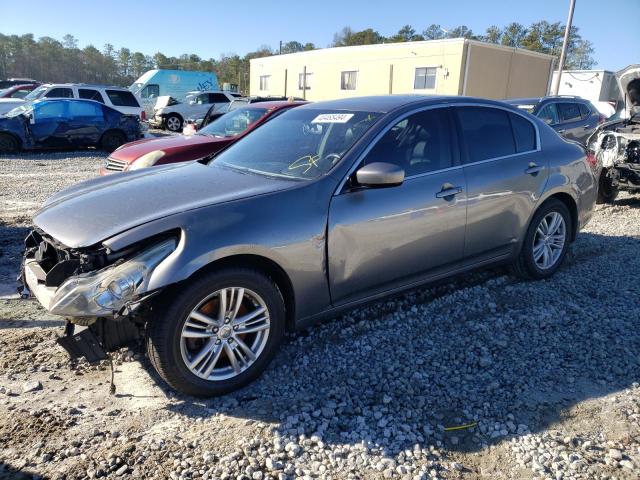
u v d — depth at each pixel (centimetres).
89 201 334
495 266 452
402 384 320
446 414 292
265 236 303
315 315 342
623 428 282
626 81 859
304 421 284
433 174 385
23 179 1054
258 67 3722
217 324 297
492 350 362
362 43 8350
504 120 450
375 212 348
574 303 438
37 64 9231
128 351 352
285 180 349
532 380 326
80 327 286
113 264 279
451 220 392
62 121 1481
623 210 826
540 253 479
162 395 307
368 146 358
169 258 276
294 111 449
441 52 2481
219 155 432
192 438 270
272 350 321
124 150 736
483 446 268
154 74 2859
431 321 403
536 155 461
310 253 322
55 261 331
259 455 258
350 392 312
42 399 300
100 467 247
